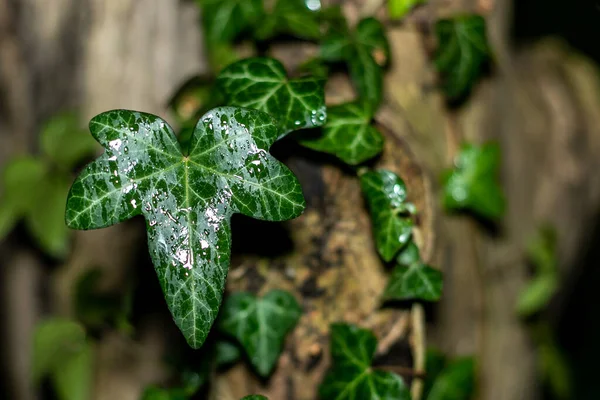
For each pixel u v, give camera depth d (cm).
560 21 55
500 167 43
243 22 38
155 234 30
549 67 51
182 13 41
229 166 30
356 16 38
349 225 35
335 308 35
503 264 44
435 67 39
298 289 35
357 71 36
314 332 35
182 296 30
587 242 52
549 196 49
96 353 42
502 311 44
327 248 35
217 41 38
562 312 60
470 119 41
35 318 44
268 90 33
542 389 51
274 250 35
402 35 38
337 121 34
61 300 43
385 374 35
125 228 41
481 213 40
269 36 37
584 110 50
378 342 35
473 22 39
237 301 35
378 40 37
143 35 41
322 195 35
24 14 41
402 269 35
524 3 55
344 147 34
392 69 38
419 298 35
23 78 42
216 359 35
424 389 39
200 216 30
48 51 41
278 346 35
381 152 35
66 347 41
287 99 33
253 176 30
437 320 41
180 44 41
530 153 48
